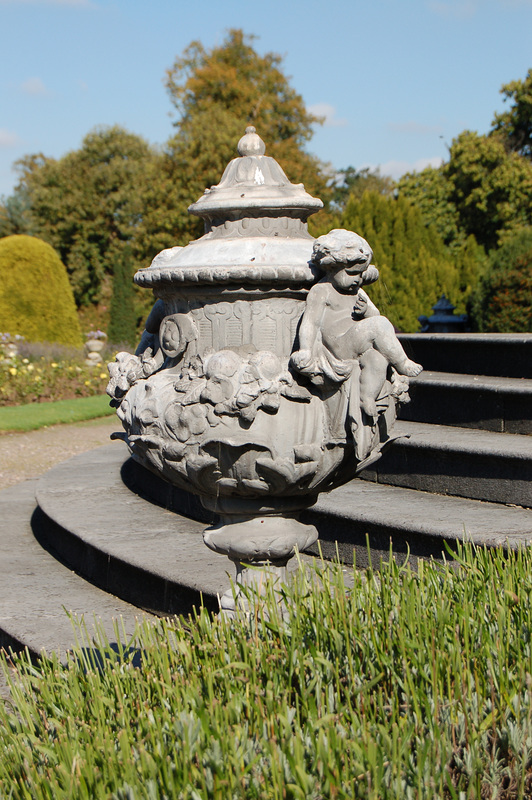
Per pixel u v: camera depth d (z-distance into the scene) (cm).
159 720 171
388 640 190
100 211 3859
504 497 402
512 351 565
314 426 253
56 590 410
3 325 1808
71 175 3862
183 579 349
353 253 235
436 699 165
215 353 255
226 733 162
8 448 911
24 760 177
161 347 273
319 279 251
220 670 184
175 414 254
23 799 164
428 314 1515
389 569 234
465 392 501
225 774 152
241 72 3331
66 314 1873
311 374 247
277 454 250
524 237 1264
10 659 334
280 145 2953
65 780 156
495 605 207
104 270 3944
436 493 434
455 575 234
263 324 256
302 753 152
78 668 214
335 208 3678
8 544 507
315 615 202
